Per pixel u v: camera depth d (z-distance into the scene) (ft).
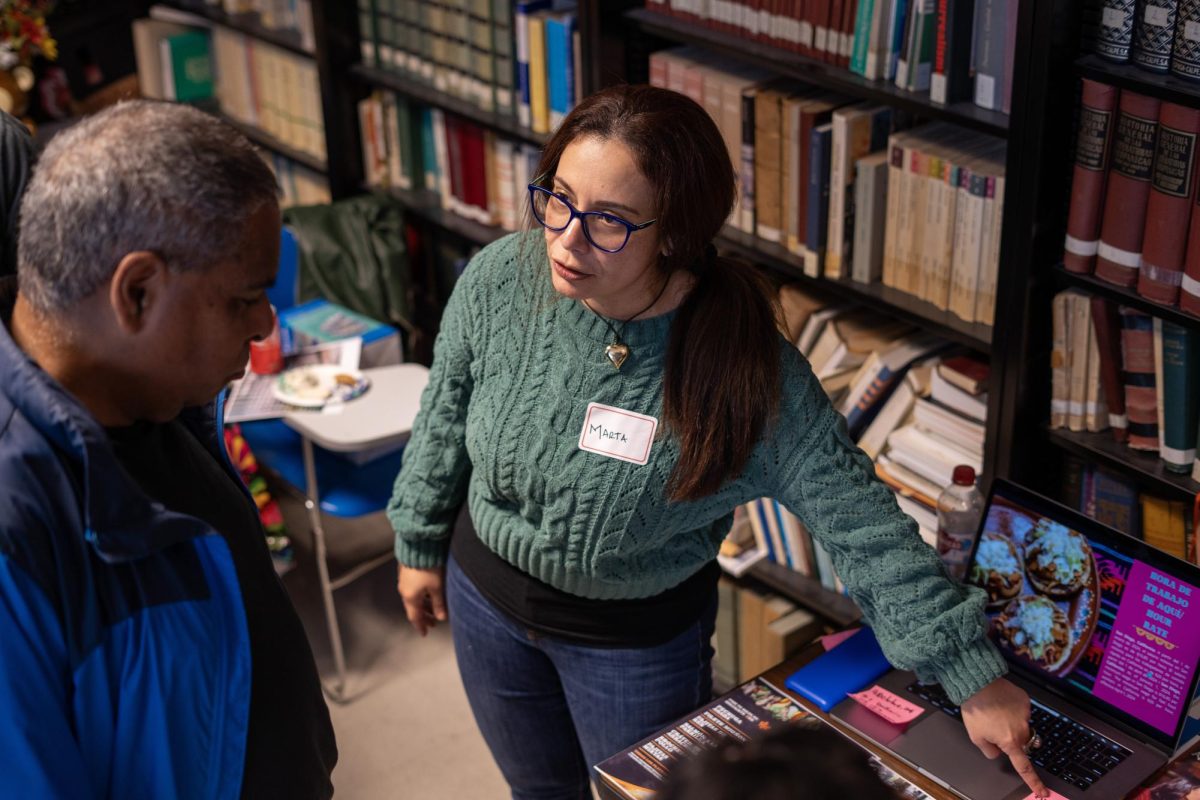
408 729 10.07
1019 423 7.27
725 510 6.05
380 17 11.74
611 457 5.75
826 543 5.82
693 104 5.24
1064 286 6.94
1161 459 6.85
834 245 8.09
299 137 13.44
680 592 6.40
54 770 3.75
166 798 4.22
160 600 4.04
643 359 5.67
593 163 5.09
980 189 7.16
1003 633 6.48
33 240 3.66
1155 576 5.89
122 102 3.84
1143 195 6.27
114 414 4.01
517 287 6.06
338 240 11.73
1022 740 5.67
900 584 5.64
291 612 4.95
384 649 10.94
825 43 7.79
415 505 6.91
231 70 14.14
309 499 9.80
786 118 8.08
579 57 9.45
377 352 10.64
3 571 3.57
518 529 6.22
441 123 11.53
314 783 4.96
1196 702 5.90
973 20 6.98
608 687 6.45
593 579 6.12
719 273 5.60
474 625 6.78
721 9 8.40
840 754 2.33
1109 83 6.17
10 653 3.62
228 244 3.69
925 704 6.18
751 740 2.42
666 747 5.94
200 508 4.54
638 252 5.22
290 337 10.73
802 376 5.66
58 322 3.75
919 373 8.13
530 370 5.96
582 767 7.46
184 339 3.79
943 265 7.59
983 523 6.56
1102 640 6.10
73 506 3.78
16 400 3.72
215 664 4.23
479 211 11.57
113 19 14.28
